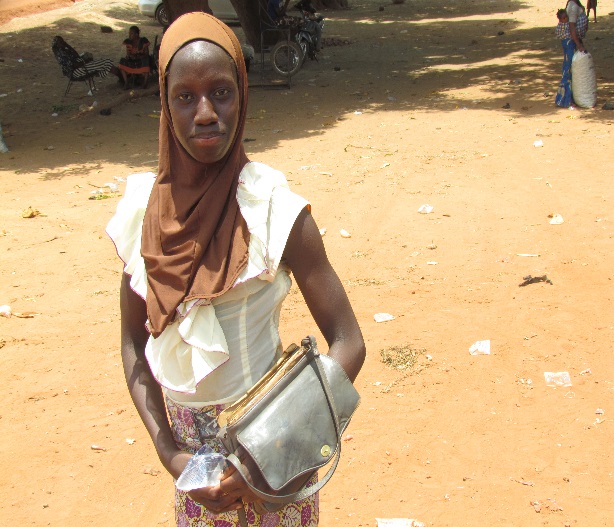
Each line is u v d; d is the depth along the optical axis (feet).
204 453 6.46
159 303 6.39
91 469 13.94
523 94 47.42
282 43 53.78
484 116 42.24
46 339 18.99
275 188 6.52
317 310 6.79
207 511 6.91
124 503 13.01
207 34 6.26
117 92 52.90
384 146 37.01
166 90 6.31
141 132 43.80
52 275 23.08
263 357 6.75
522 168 31.63
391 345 17.63
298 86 54.49
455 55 64.69
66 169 36.27
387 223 25.98
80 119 47.14
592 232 23.89
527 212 26.16
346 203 28.35
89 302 21.08
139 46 53.52
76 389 16.70
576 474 13.01
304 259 6.64
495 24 81.82
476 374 16.30
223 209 6.46
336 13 96.94
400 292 20.51
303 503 7.07
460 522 12.00
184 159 6.40
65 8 81.25
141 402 7.10
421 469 13.41
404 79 55.52
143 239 6.61
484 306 19.38
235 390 6.64
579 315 18.49
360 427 14.67
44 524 12.55
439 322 18.65
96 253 24.88
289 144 38.60
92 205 30.07
